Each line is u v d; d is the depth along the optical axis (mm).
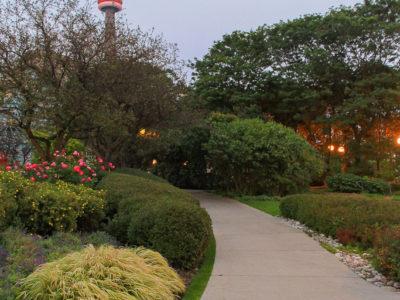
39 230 7145
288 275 6527
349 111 26672
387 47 27625
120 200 8781
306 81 28516
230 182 19891
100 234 7430
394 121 28297
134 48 14938
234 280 6270
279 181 18516
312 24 28016
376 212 8977
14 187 7156
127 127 15727
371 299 5438
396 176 25906
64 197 7410
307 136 30688
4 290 4312
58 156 11555
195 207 7344
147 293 4602
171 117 17312
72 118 12766
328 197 11242
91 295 4215
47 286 4391
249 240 9203
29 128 13023
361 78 28406
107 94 13445
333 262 7305
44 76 12461
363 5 29266
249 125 19234
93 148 16891
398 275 6094
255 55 29516
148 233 7000
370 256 7543
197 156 22422
